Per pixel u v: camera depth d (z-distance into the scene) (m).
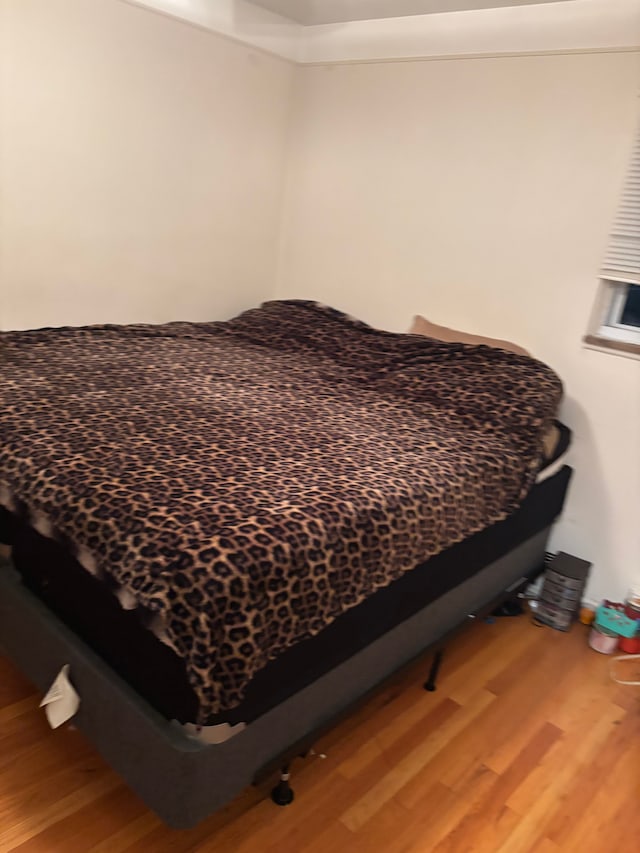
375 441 2.02
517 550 2.38
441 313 2.99
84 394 2.04
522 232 2.68
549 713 2.06
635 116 2.35
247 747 1.42
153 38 2.74
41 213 2.63
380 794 1.68
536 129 2.59
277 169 3.43
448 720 1.97
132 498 1.43
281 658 1.42
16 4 2.35
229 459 1.72
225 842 1.51
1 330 2.65
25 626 1.67
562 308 2.61
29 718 1.78
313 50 3.25
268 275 3.59
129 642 1.41
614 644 2.38
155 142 2.89
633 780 1.83
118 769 1.46
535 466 2.24
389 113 3.03
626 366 2.46
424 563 1.83
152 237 3.01
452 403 2.38
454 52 2.76
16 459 1.59
